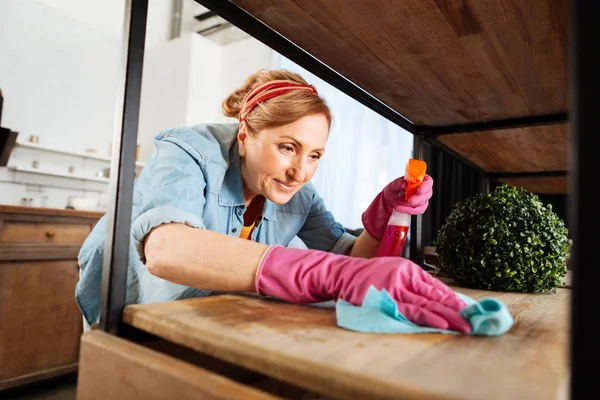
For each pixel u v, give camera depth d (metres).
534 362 0.31
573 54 0.21
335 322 0.42
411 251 1.06
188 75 3.26
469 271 0.77
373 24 0.64
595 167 0.21
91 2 2.94
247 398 0.31
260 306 0.48
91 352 0.43
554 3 0.55
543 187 1.74
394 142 2.76
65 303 1.86
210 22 3.66
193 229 0.51
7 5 2.52
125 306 0.46
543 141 1.15
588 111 0.21
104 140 2.98
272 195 0.74
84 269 0.87
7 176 2.46
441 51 0.71
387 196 0.81
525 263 0.73
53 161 2.68
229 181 0.79
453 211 0.83
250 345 0.34
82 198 2.57
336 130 2.97
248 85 0.82
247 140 0.72
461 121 1.07
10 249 1.66
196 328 0.38
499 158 1.35
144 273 0.83
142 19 0.49
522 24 0.61
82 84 2.87
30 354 1.74
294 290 0.47
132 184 0.48
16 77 2.54
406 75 0.82
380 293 0.42
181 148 0.69
